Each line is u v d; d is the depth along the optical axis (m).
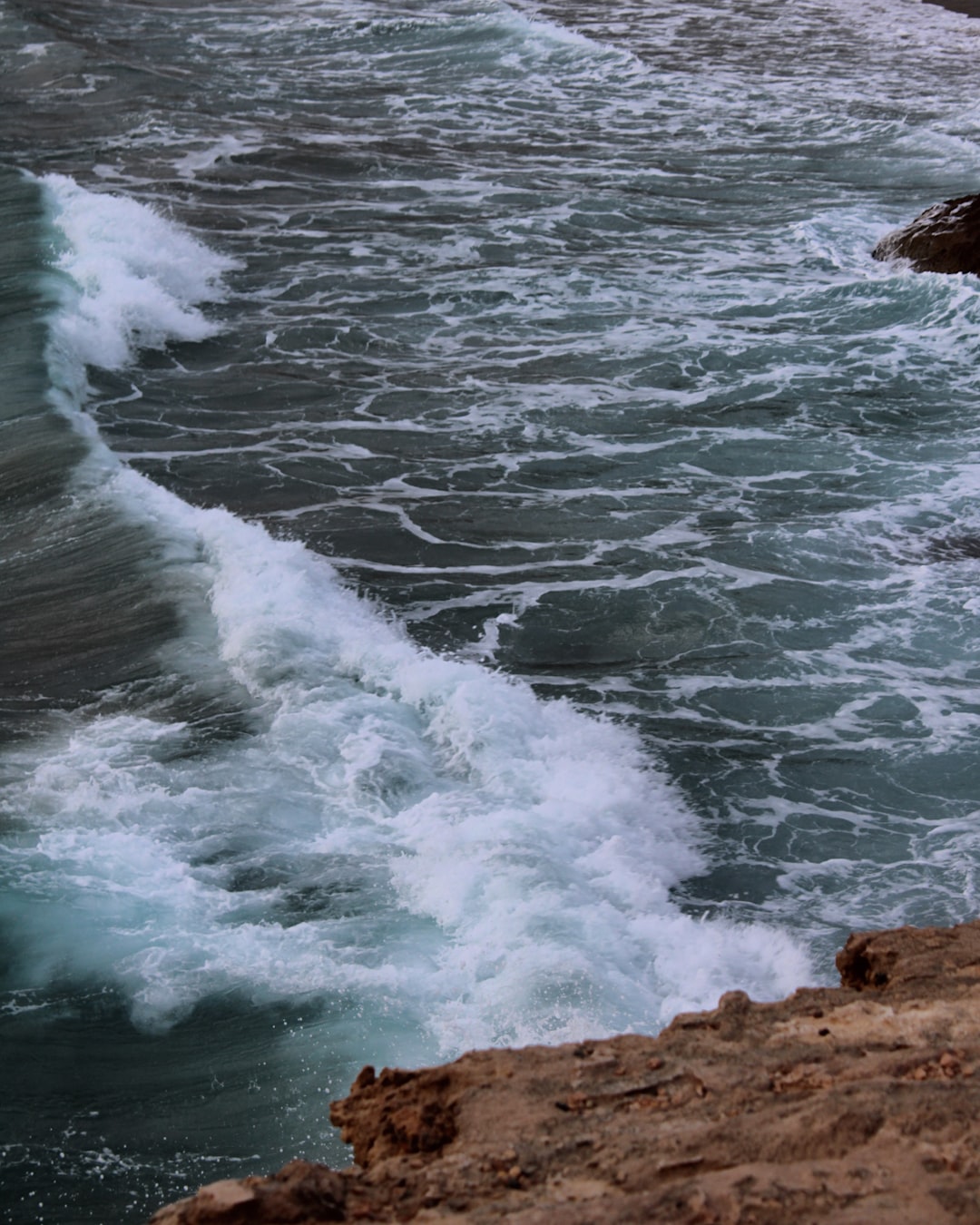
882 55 41.28
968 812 11.38
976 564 15.34
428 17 44.53
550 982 8.65
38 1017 8.43
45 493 16.81
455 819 10.63
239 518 16.47
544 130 34.62
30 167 31.94
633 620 14.42
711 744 12.33
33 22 44.94
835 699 12.98
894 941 6.26
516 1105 4.97
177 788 11.01
